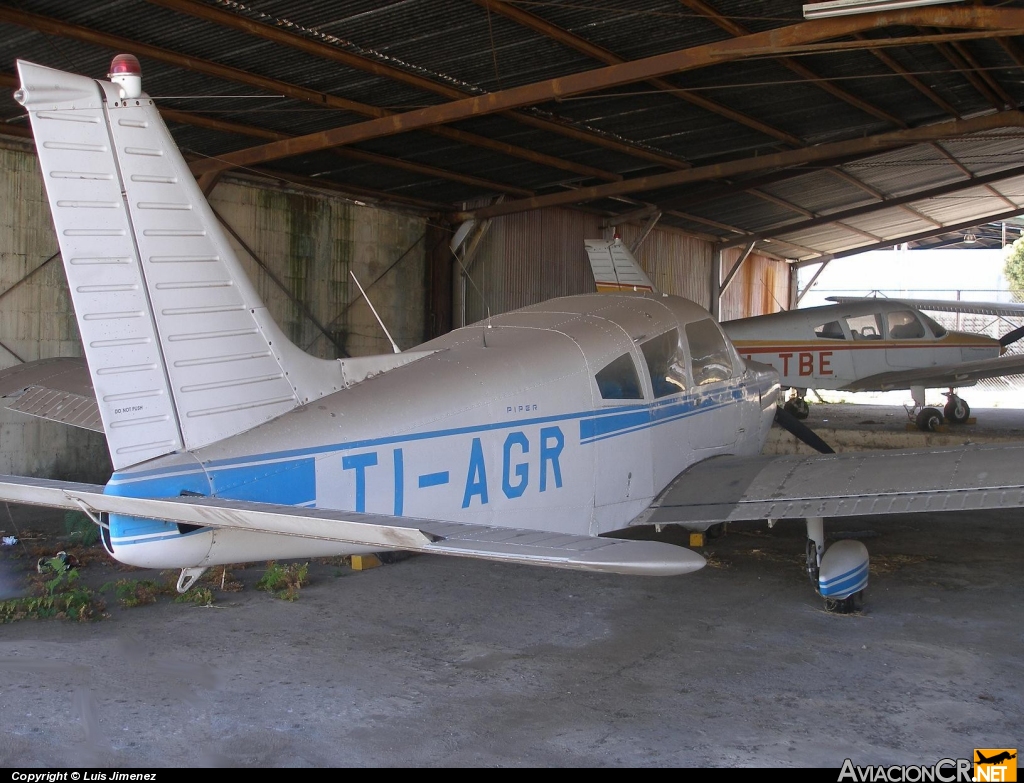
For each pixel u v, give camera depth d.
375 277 15.24
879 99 12.78
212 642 5.70
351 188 14.42
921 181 20.03
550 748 4.26
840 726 4.51
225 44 8.78
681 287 23.05
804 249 27.94
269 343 4.84
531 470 5.79
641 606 6.62
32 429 11.10
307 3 8.08
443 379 5.46
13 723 4.45
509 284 17.44
